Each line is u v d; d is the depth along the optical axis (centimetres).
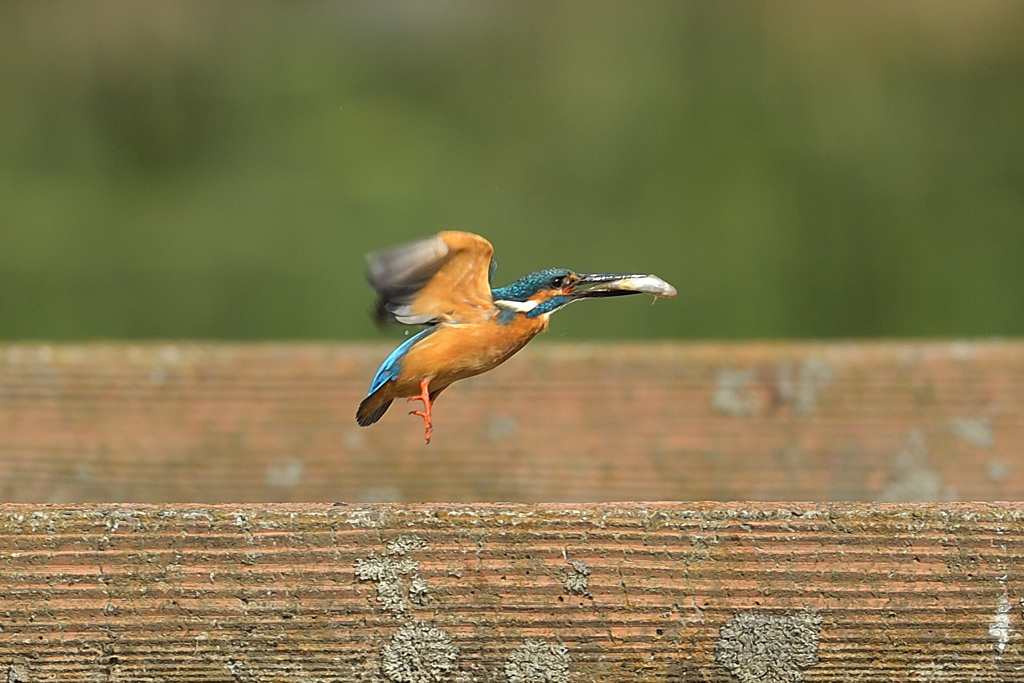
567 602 451
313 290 1883
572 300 712
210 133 2472
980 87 2762
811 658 452
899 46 2866
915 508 454
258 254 1970
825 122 2570
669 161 2353
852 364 823
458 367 686
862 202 2214
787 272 1998
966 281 1995
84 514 450
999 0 2964
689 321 1861
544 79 2850
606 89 2753
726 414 821
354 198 2170
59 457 802
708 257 2031
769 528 452
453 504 455
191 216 2050
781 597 451
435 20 3234
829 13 3053
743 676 452
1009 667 449
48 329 1780
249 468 809
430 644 451
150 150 2377
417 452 816
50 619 448
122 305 1842
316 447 814
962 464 812
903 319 1912
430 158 2380
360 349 819
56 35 2658
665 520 453
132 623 448
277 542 450
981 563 450
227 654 450
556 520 452
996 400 816
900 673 452
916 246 2045
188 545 450
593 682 453
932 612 449
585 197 2255
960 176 2316
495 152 2405
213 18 2852
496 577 451
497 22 3145
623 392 823
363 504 457
